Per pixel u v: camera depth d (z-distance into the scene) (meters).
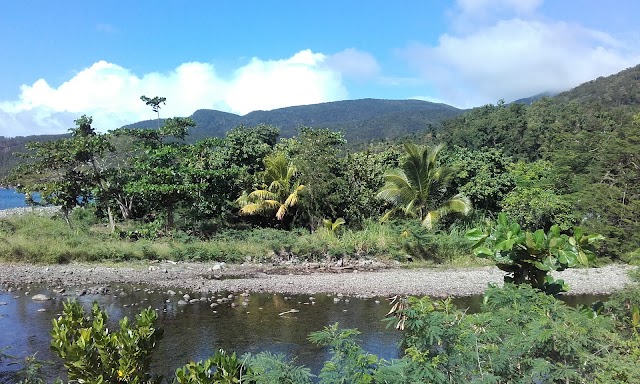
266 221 27.27
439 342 4.25
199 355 10.38
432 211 24.31
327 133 27.62
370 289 17.09
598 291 17.78
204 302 15.04
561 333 4.30
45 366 9.01
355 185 27.30
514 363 4.41
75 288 16.22
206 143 27.06
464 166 27.88
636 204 23.98
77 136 25.03
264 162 26.81
